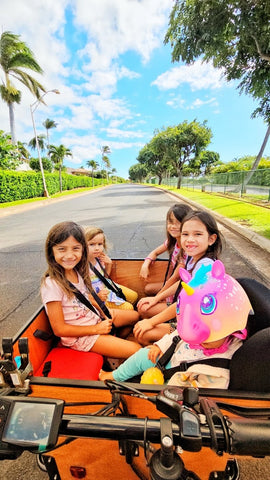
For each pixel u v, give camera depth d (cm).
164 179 4794
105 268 240
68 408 95
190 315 97
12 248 596
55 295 150
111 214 1044
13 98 2406
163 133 2528
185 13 627
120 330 206
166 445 49
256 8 547
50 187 2516
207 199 1363
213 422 55
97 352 157
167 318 166
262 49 614
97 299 176
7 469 135
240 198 1277
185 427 51
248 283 126
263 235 550
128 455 83
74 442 94
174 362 129
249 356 90
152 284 250
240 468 130
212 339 95
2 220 1039
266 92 827
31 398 59
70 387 89
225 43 681
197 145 2458
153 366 136
